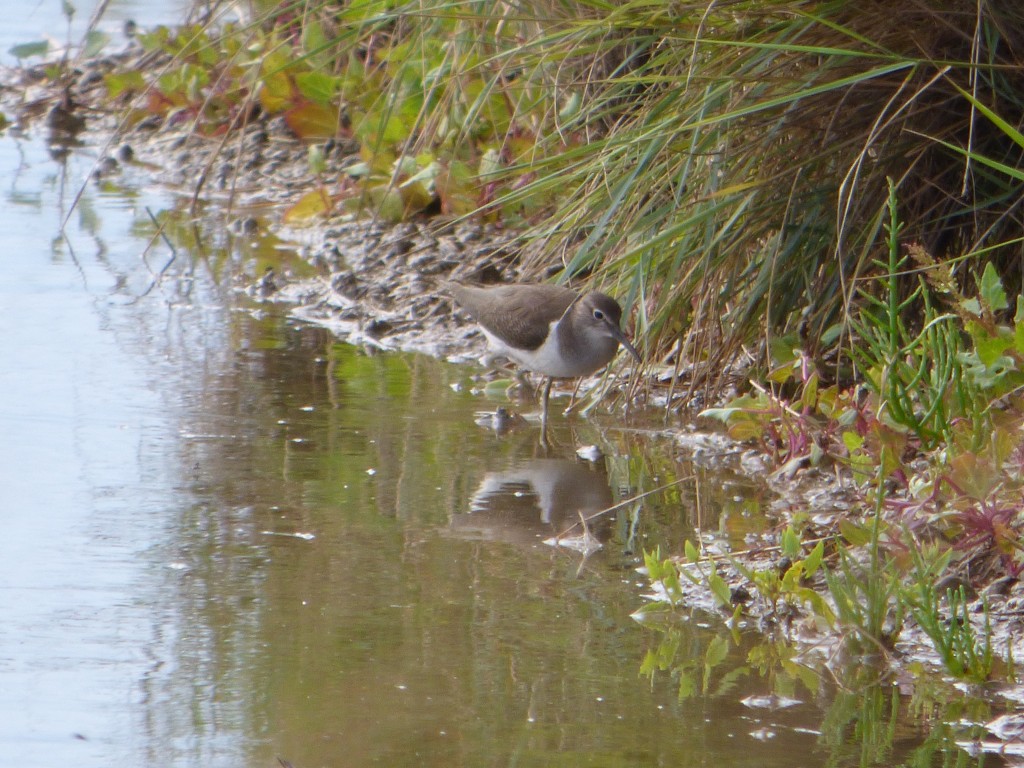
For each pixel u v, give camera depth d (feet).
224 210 60.64
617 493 33.27
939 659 24.77
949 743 21.68
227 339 45.27
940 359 30.99
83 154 69.51
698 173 35.53
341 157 62.85
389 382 42.04
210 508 31.55
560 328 38.06
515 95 49.01
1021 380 29.53
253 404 39.27
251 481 33.35
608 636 25.55
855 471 31.45
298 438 36.68
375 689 23.22
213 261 53.72
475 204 53.11
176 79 69.56
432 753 21.15
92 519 30.60
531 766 20.79
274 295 50.19
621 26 35.50
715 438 37.35
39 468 33.60
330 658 24.34
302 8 57.00
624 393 40.63
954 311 35.42
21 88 80.12
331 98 60.75
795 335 36.91
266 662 24.12
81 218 58.90
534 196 43.57
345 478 33.86
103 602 26.40
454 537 30.30
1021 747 21.52
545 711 22.56
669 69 37.06
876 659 24.84
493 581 27.99
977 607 26.17
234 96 68.18
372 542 29.86
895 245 30.83
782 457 35.22
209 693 22.98
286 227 58.08
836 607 25.99
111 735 21.49
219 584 27.37
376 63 59.31
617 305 38.06
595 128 42.45
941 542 27.66
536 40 36.52
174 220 59.06
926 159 35.63
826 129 34.68
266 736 21.56
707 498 32.83
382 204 54.80
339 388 41.22
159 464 34.27
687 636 25.68
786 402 36.65
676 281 37.73
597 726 22.11
